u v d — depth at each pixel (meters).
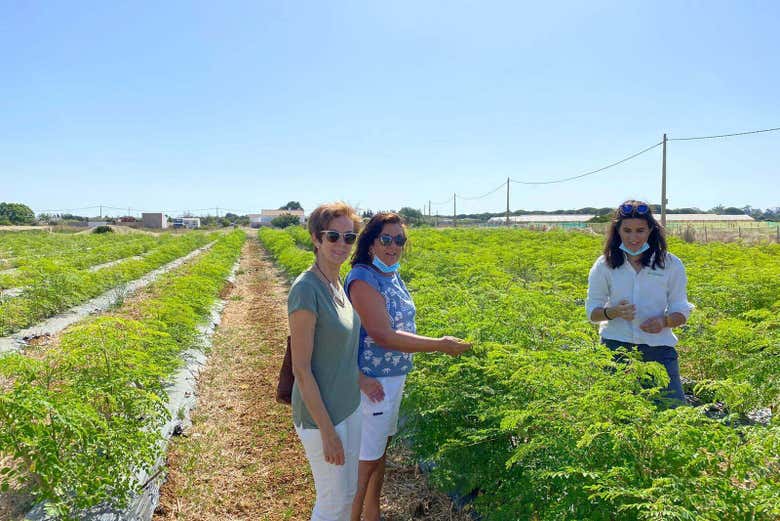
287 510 5.06
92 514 4.39
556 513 3.15
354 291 3.95
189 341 9.46
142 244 37.22
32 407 3.72
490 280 10.65
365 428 4.15
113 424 4.88
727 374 6.39
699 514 2.69
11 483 4.72
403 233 4.07
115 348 5.31
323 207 3.37
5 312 11.16
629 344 4.77
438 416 4.74
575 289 9.99
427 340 3.85
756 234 36.56
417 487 5.26
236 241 45.06
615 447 3.17
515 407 4.07
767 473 2.93
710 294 9.02
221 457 6.10
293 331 3.21
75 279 13.66
